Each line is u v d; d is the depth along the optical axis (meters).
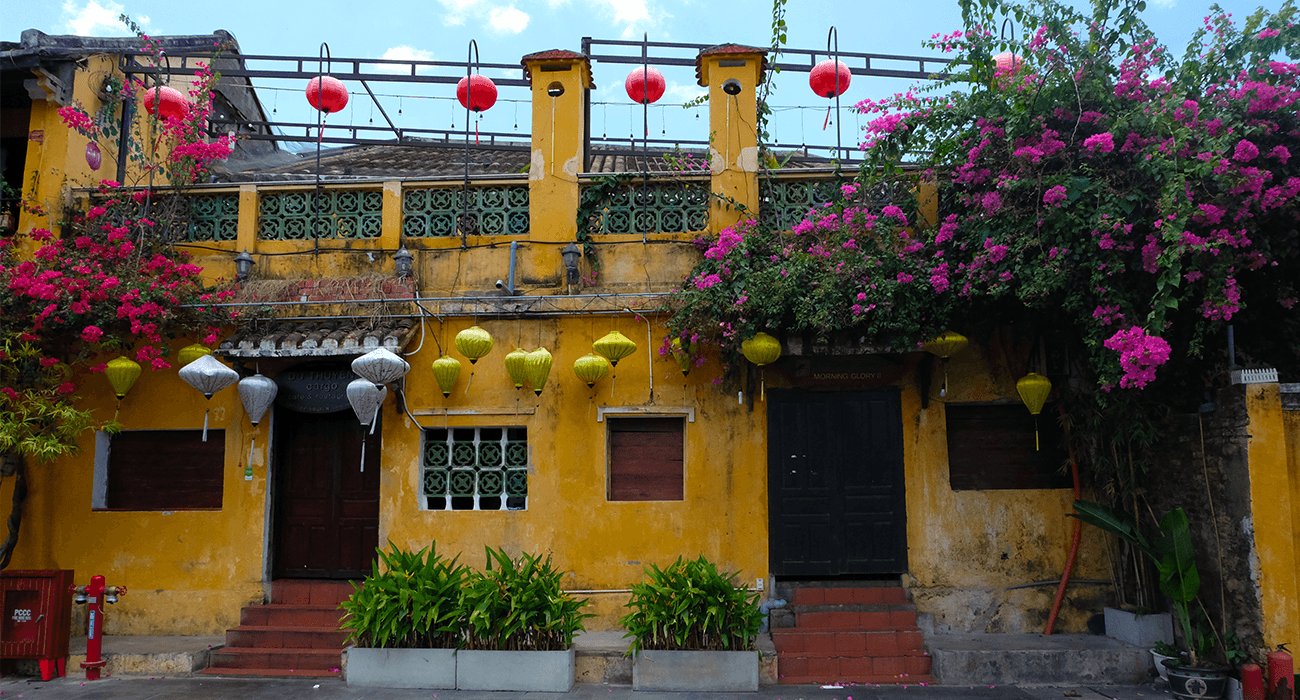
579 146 8.47
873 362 7.96
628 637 7.42
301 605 7.91
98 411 8.29
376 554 8.22
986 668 6.81
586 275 8.23
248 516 8.10
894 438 7.96
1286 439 6.37
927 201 8.07
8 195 8.70
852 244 7.16
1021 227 6.52
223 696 6.52
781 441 7.98
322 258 8.45
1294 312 6.62
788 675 7.01
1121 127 6.16
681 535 7.85
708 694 6.56
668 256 8.21
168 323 7.86
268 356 7.57
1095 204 6.28
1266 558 6.23
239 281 8.27
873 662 7.04
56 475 8.20
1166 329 6.44
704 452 7.96
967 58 6.92
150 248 8.38
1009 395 7.91
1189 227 6.09
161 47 9.62
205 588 8.00
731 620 6.75
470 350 7.44
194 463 8.41
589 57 9.20
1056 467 8.07
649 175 8.28
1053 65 6.49
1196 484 6.89
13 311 7.54
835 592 7.71
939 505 7.85
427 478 8.17
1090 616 7.67
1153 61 6.52
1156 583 7.36
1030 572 7.75
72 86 8.86
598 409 8.03
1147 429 6.99
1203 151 5.79
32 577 7.07
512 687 6.66
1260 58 6.21
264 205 8.62
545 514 7.92
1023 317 7.32
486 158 12.45
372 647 6.85
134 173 9.88
